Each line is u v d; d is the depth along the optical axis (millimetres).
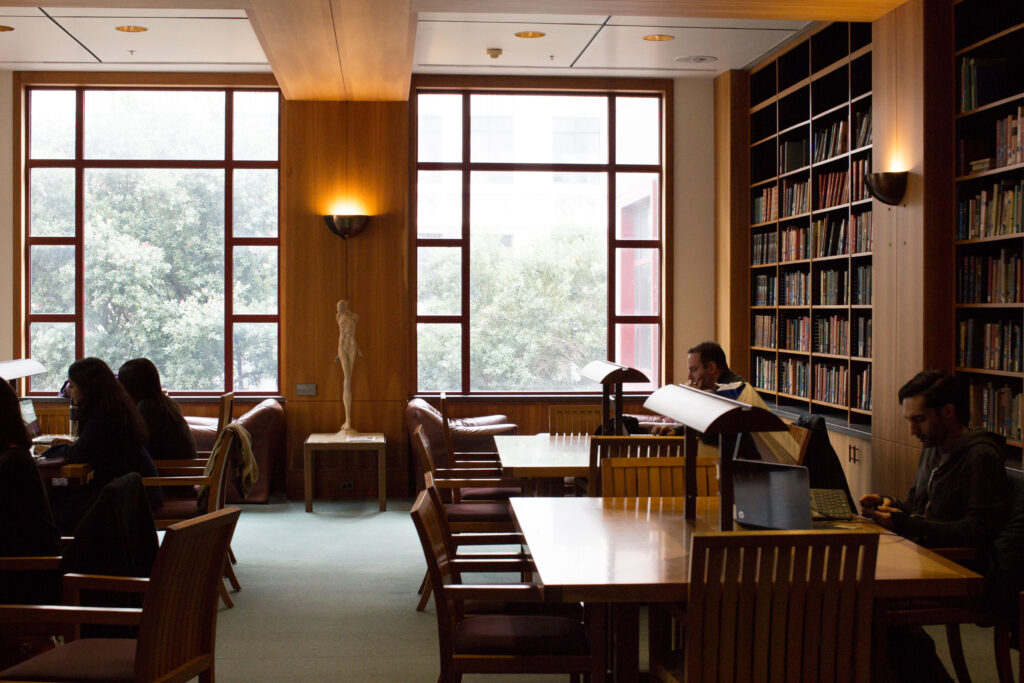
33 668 2594
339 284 7711
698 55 7340
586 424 6066
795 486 2803
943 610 3006
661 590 2381
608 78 8062
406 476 7730
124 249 7992
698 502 3463
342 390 7719
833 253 6449
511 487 4973
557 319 8227
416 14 5406
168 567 2473
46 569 3006
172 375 8039
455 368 8164
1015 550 2844
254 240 8039
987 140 4953
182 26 6523
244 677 3697
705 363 4676
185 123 8008
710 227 8180
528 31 6656
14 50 7156
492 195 8156
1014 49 4805
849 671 2248
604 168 8195
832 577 2227
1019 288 4516
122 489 2922
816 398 6703
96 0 5164
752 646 2234
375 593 4902
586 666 2760
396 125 7703
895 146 5254
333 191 7680
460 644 2777
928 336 5000
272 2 5141
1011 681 2973
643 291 8281
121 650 2738
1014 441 4598
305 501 7188
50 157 7938
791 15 5344
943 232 4996
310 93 7445
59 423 7551
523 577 4270
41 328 7961
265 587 5012
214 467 4699
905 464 5160
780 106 7238
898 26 5199
